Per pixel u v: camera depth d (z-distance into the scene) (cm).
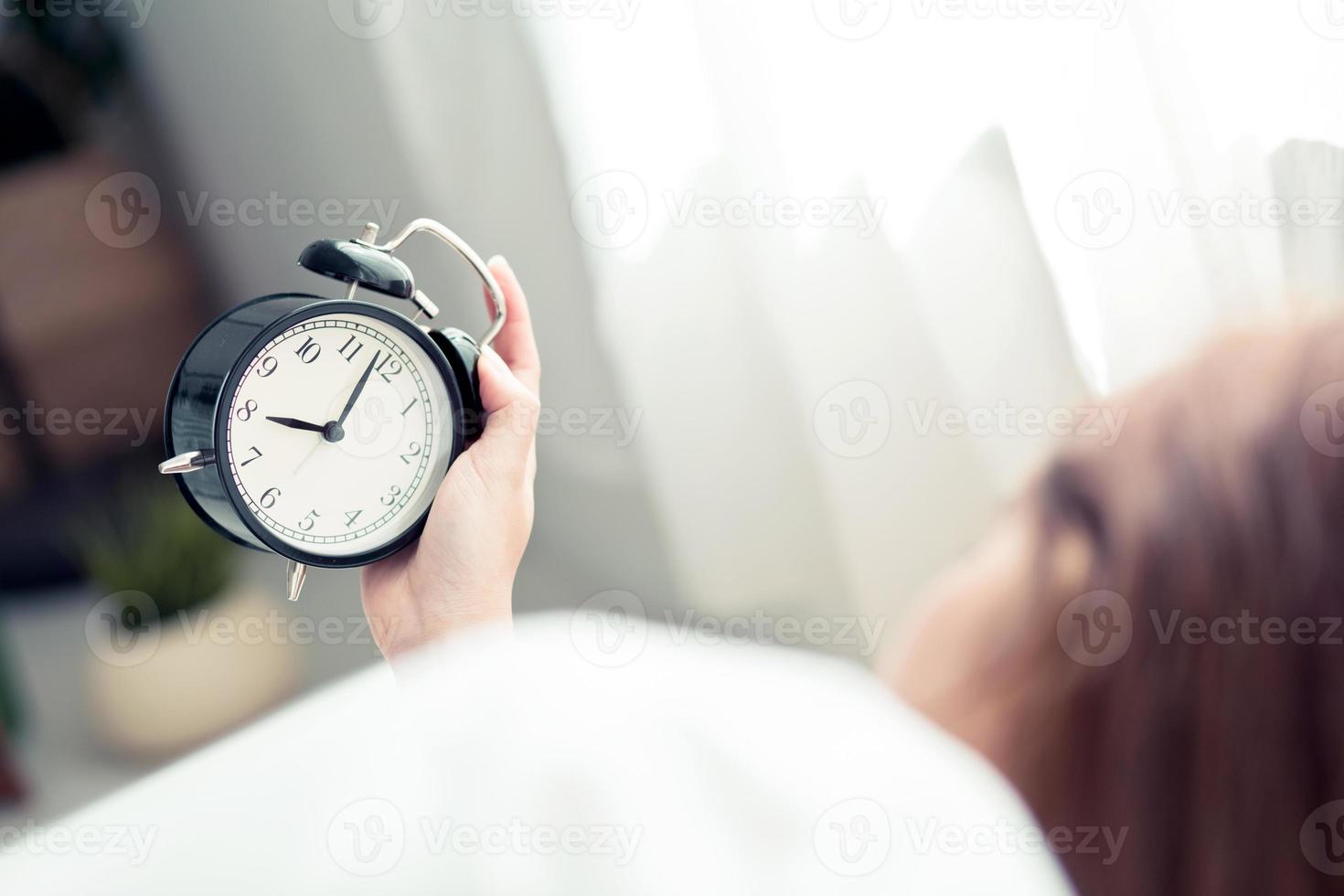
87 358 240
